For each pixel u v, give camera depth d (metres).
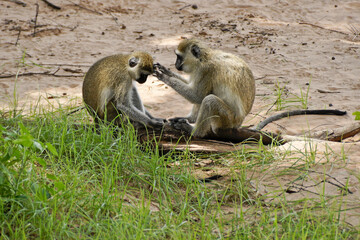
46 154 9.59
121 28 25.38
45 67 18.28
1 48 20.72
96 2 29.22
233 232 7.26
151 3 30.20
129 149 9.87
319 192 8.38
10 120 11.02
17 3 27.73
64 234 6.94
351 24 27.64
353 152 10.17
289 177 9.08
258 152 10.04
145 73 11.25
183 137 10.91
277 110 14.47
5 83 16.31
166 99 15.78
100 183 8.81
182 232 7.07
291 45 23.20
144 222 7.18
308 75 18.62
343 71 19.16
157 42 23.33
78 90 16.19
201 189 8.63
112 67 11.27
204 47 11.96
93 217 7.48
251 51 22.08
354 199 8.09
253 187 8.80
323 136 11.71
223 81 11.49
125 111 11.22
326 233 6.82
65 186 7.79
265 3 31.25
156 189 8.57
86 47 21.83
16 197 7.23
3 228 6.91
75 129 10.95
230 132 11.32
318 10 30.16
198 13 28.83
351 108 14.63
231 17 28.30
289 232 6.86
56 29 24.08
